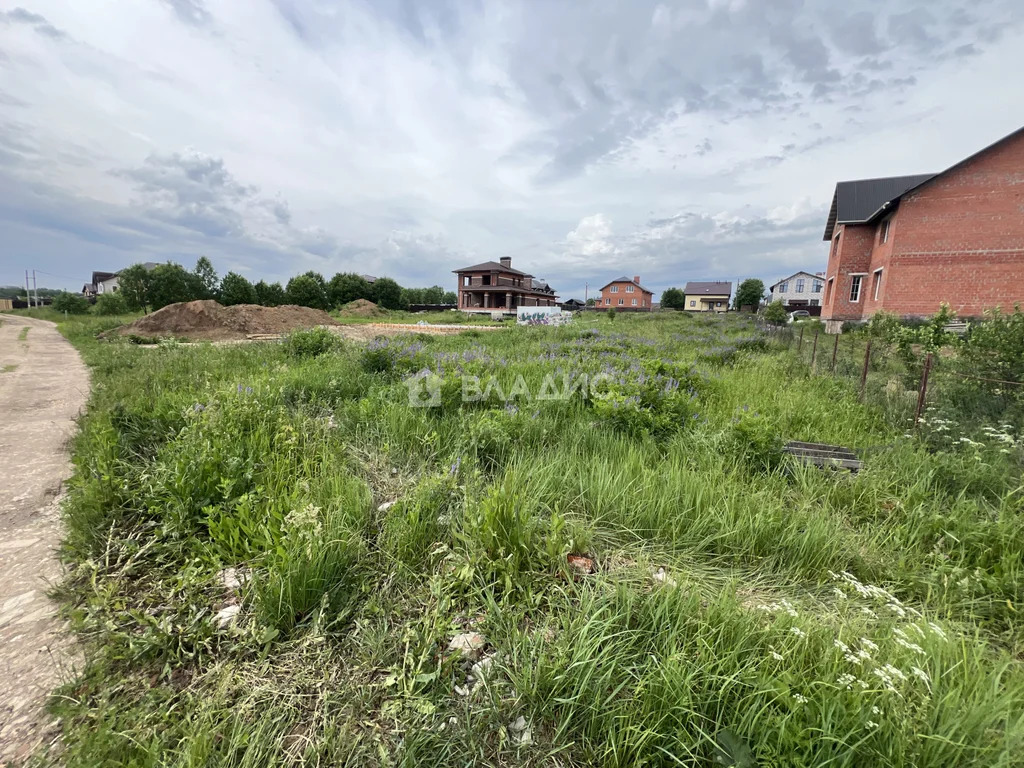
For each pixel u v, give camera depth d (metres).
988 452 3.45
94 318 28.64
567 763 1.34
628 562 2.28
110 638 1.65
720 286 67.38
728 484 2.94
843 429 4.42
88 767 1.20
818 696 1.40
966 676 1.52
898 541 2.43
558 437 3.91
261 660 1.63
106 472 2.79
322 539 2.09
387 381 5.93
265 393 4.67
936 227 14.69
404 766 1.27
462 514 2.55
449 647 1.76
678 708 1.36
